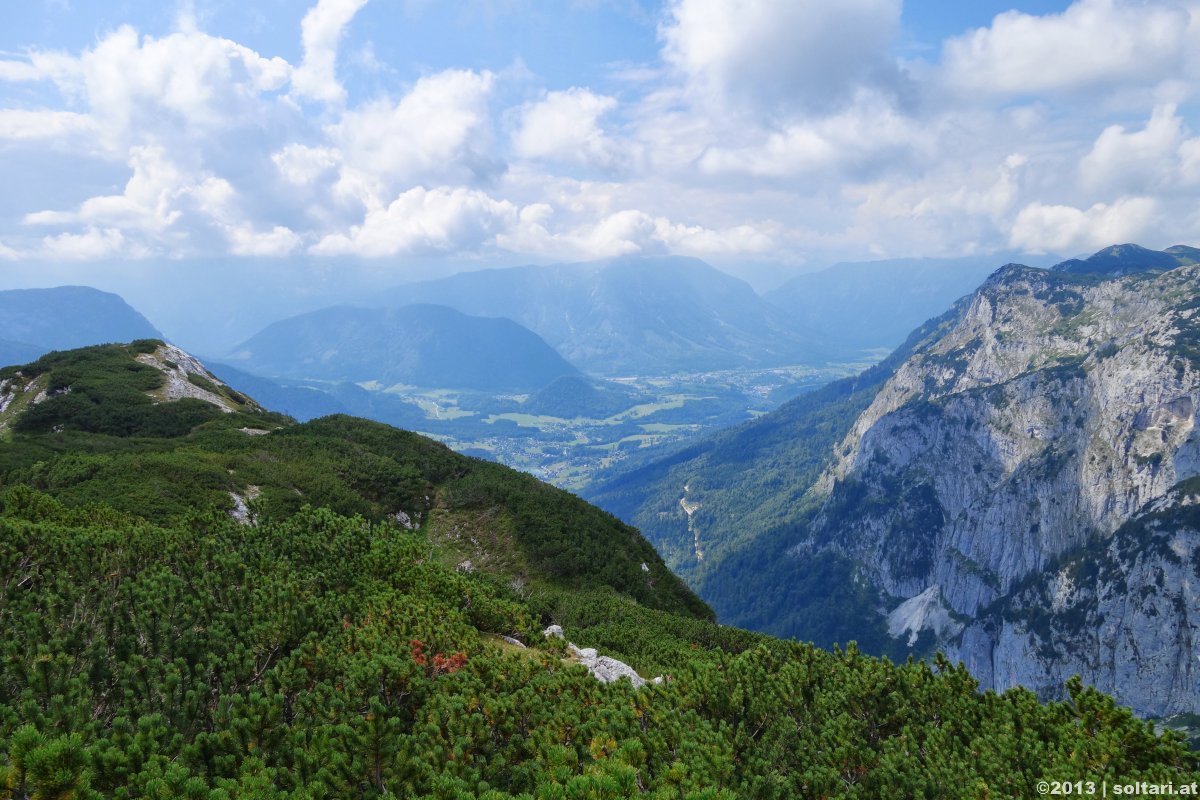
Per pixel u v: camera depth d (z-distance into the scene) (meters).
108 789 11.02
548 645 28.39
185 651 17.33
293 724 14.57
